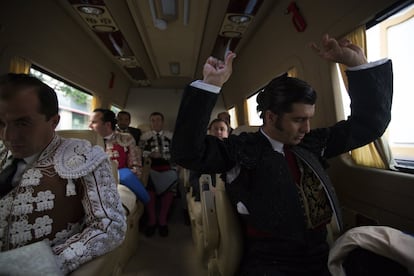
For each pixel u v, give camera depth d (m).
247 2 2.11
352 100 1.02
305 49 1.83
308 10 1.67
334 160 1.66
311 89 0.83
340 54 0.96
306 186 0.92
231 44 3.05
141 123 5.80
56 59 2.33
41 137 0.72
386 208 1.24
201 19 2.42
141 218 2.95
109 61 3.80
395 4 1.10
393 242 0.66
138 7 2.25
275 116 0.87
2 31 1.60
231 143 0.92
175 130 0.78
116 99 4.79
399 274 0.66
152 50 3.40
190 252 2.22
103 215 0.74
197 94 0.74
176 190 3.75
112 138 2.44
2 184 0.70
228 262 1.06
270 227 0.84
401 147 1.28
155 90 5.89
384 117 0.98
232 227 1.08
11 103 0.64
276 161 0.88
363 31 1.30
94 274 0.66
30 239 0.67
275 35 2.24
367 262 0.72
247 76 3.46
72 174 0.72
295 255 0.86
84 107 3.51
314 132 1.06
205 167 0.85
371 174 1.34
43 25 2.01
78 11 2.27
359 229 0.78
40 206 0.68
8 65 1.68
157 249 2.28
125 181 2.06
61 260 0.62
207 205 1.46
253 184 0.88
